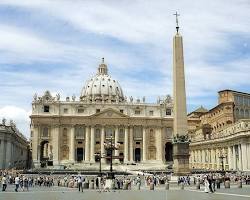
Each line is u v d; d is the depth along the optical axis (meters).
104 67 189.00
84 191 43.28
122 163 134.62
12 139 102.19
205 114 149.00
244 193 37.78
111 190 45.12
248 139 85.12
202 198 31.83
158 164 135.38
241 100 123.19
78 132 139.75
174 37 52.19
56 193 39.88
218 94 128.38
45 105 139.25
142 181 65.06
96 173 84.94
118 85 184.62
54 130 137.62
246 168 85.00
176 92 51.59
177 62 51.53
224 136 99.44
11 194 38.34
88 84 183.50
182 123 51.19
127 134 140.12
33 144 135.50
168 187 46.50
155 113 143.50
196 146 124.50
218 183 46.41
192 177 56.00
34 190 45.56
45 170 96.12
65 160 137.00
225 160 99.00
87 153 137.62
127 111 142.38
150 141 141.88
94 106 141.25
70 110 140.12
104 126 139.62
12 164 103.44
